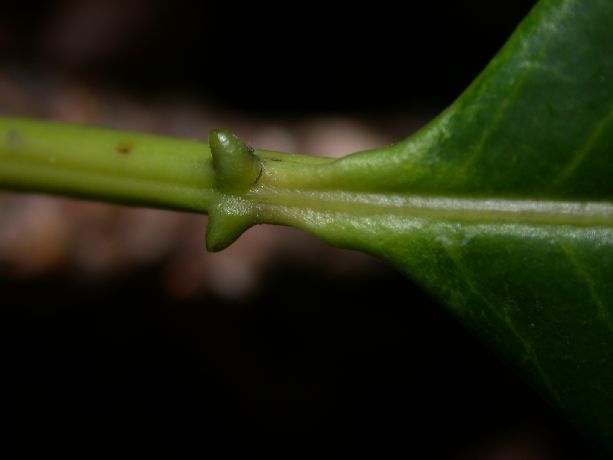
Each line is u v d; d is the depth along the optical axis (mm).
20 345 113
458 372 127
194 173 59
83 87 111
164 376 120
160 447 122
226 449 123
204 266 104
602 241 57
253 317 113
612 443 57
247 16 133
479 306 58
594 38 57
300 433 124
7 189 61
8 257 94
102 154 60
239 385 120
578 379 57
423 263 58
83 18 139
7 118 61
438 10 132
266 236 106
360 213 59
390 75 133
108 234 97
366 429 126
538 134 58
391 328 120
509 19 133
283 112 132
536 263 58
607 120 57
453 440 128
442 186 59
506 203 58
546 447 128
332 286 113
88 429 120
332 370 122
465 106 58
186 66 133
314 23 133
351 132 124
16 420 117
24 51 139
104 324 110
